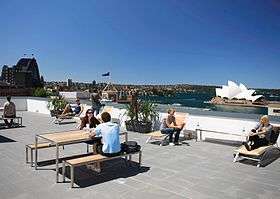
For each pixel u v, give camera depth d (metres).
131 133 10.62
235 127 8.93
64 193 4.88
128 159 6.93
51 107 15.46
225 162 6.89
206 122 9.52
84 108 13.31
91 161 5.27
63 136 6.09
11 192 4.91
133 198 4.73
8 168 6.20
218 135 9.30
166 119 8.73
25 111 18.08
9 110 11.73
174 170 6.21
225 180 5.66
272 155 7.45
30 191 4.95
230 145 8.68
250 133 7.14
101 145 5.74
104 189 5.08
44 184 5.28
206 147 8.41
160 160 6.97
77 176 5.70
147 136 10.07
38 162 6.68
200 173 6.05
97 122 7.96
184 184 5.40
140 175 5.84
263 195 4.96
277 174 6.08
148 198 4.74
